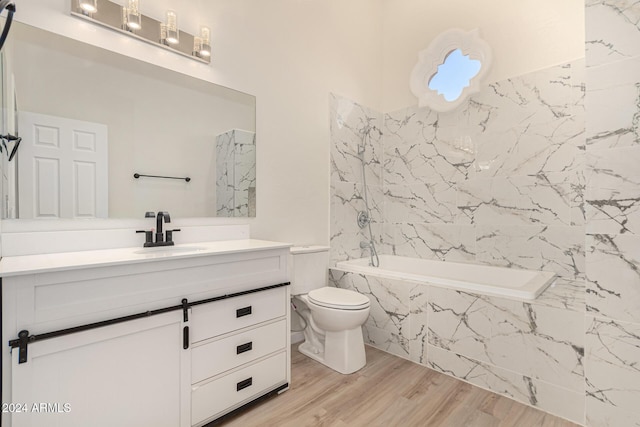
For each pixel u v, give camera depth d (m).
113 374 1.16
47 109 1.43
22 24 1.37
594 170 1.55
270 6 2.36
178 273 1.34
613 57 1.50
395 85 3.31
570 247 2.26
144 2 1.74
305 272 2.31
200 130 1.96
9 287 0.96
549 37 2.35
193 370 1.38
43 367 1.01
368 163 3.21
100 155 1.59
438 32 2.99
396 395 1.76
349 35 3.03
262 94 2.30
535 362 1.67
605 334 1.50
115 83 1.64
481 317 1.87
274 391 1.71
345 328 1.98
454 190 2.86
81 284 1.10
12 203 1.34
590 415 1.52
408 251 3.18
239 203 2.16
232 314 1.52
